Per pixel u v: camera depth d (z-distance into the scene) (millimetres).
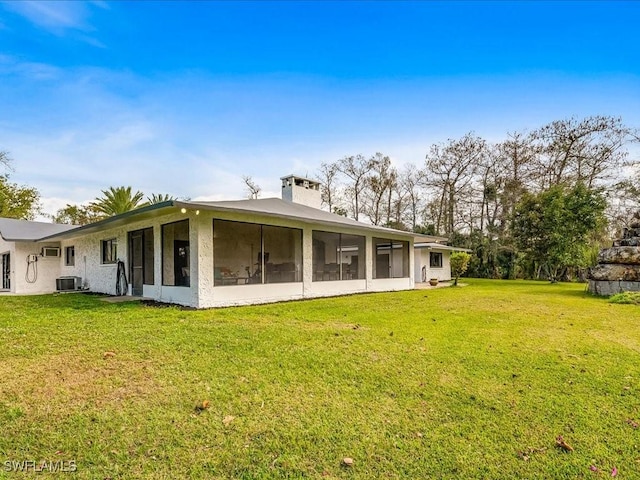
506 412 2936
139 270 10945
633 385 3496
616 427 2709
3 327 5719
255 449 2379
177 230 9141
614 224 21219
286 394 3225
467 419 2822
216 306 8500
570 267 19422
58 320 6363
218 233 8828
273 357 4230
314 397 3178
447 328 6020
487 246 24172
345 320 6703
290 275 10570
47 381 3387
